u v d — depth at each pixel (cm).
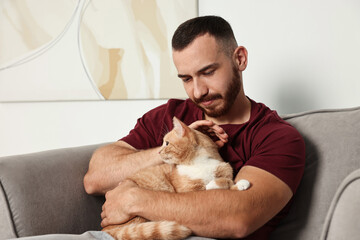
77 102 236
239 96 126
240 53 124
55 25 233
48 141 248
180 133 117
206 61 113
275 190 99
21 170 115
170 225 92
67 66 232
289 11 161
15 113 256
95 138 234
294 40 161
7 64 246
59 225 117
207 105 120
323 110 126
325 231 86
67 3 230
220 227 94
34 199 113
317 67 156
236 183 101
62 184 122
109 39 220
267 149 109
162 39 204
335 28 150
